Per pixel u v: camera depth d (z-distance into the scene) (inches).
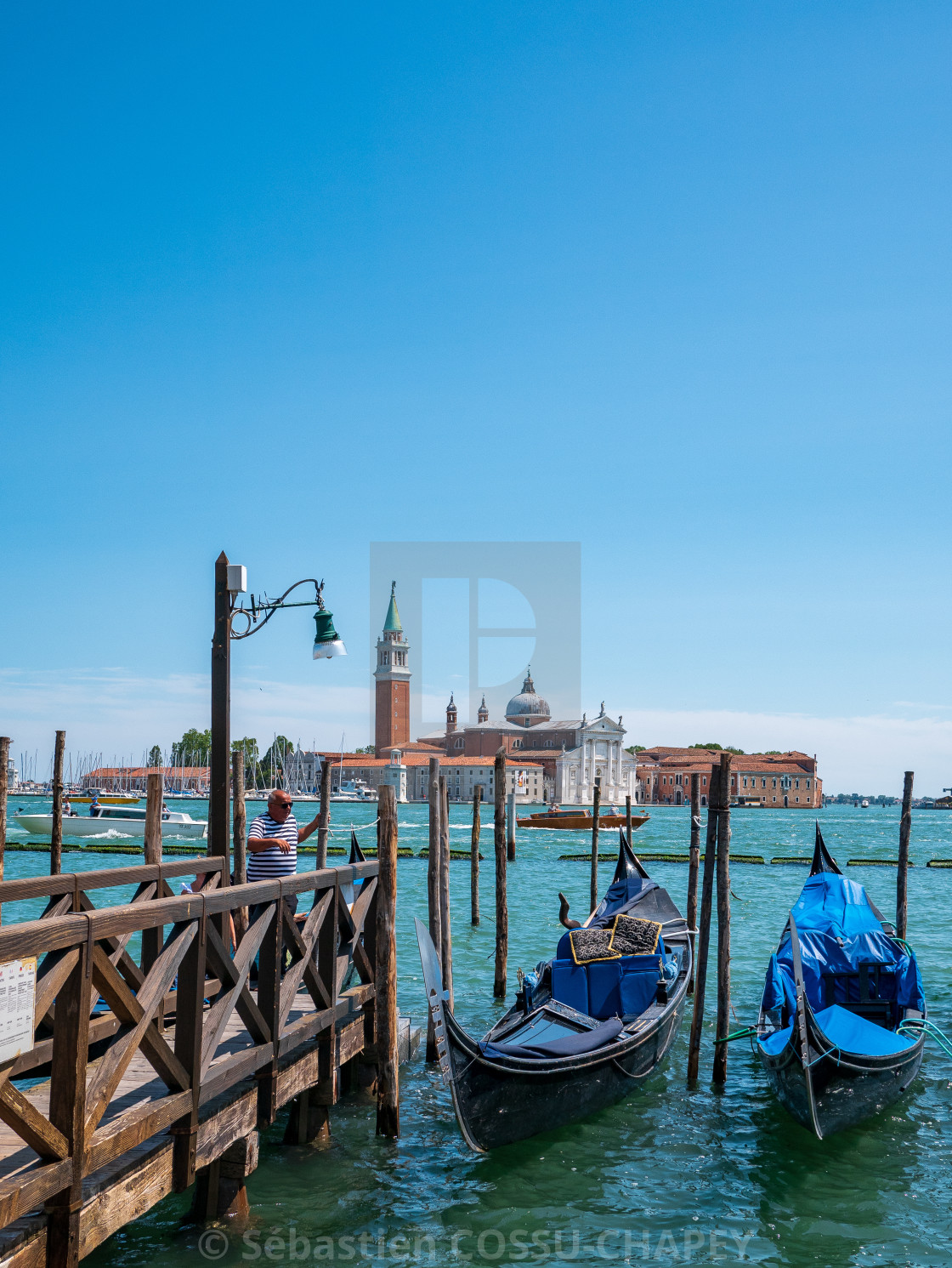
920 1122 419.8
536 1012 450.0
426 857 1942.7
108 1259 289.3
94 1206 219.6
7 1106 187.3
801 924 501.4
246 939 296.8
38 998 196.9
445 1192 342.6
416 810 4515.3
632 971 478.6
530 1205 335.9
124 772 5807.1
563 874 1669.5
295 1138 376.5
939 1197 347.6
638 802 6525.6
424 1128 398.3
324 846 637.3
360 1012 415.8
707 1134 403.9
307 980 348.2
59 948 203.9
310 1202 331.3
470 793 4827.8
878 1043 417.4
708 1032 566.6
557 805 4635.8
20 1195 191.8
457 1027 348.8
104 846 1966.0
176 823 2151.8
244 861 530.9
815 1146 391.5
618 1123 412.8
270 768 5757.9
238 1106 295.1
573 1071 394.9
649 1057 454.9
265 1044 307.9
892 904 1310.3
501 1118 364.8
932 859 2242.9
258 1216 318.7
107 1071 223.1
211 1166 304.0
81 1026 211.3
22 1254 199.5
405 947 829.2
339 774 5502.0
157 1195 247.9
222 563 421.7
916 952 844.6
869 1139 399.5
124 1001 230.8
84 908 295.7
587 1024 442.6
